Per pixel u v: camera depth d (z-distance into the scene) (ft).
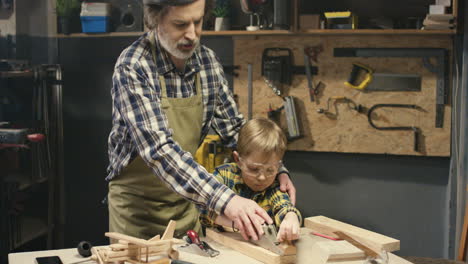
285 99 11.57
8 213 9.29
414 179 11.68
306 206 12.21
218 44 12.17
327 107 11.62
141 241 4.57
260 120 5.82
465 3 10.42
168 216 6.33
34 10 10.13
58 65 10.37
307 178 12.13
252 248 4.92
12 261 4.83
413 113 11.29
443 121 11.19
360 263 4.82
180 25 5.27
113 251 4.59
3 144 9.13
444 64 11.01
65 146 13.19
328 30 10.77
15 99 9.69
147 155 5.07
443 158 11.50
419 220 11.75
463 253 10.32
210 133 12.27
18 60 9.79
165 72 5.85
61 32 11.89
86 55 12.90
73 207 13.34
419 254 11.83
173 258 4.78
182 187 4.97
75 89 13.02
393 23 11.19
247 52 11.81
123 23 11.73
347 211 12.04
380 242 5.21
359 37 11.35
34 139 9.22
